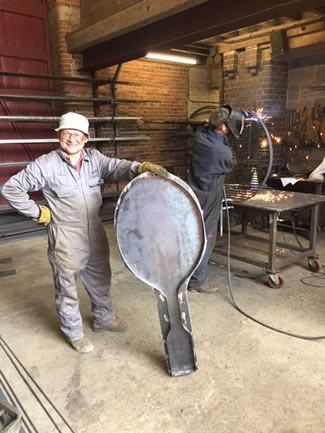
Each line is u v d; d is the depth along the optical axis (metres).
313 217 3.47
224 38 5.49
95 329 2.59
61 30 5.27
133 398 1.95
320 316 2.74
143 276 2.00
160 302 2.05
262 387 2.01
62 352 2.38
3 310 2.98
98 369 2.20
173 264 2.00
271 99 5.52
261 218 4.98
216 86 7.47
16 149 5.56
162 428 1.76
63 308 2.31
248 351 2.33
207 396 1.95
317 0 2.58
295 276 3.48
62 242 2.16
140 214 1.94
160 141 7.00
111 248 4.45
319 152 5.28
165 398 1.95
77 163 2.15
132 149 6.61
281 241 4.50
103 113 6.04
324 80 5.17
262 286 3.28
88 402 1.93
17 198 2.04
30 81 5.54
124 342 2.47
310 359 2.24
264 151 4.82
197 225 1.97
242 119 2.84
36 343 2.49
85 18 4.80
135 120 5.82
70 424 1.79
